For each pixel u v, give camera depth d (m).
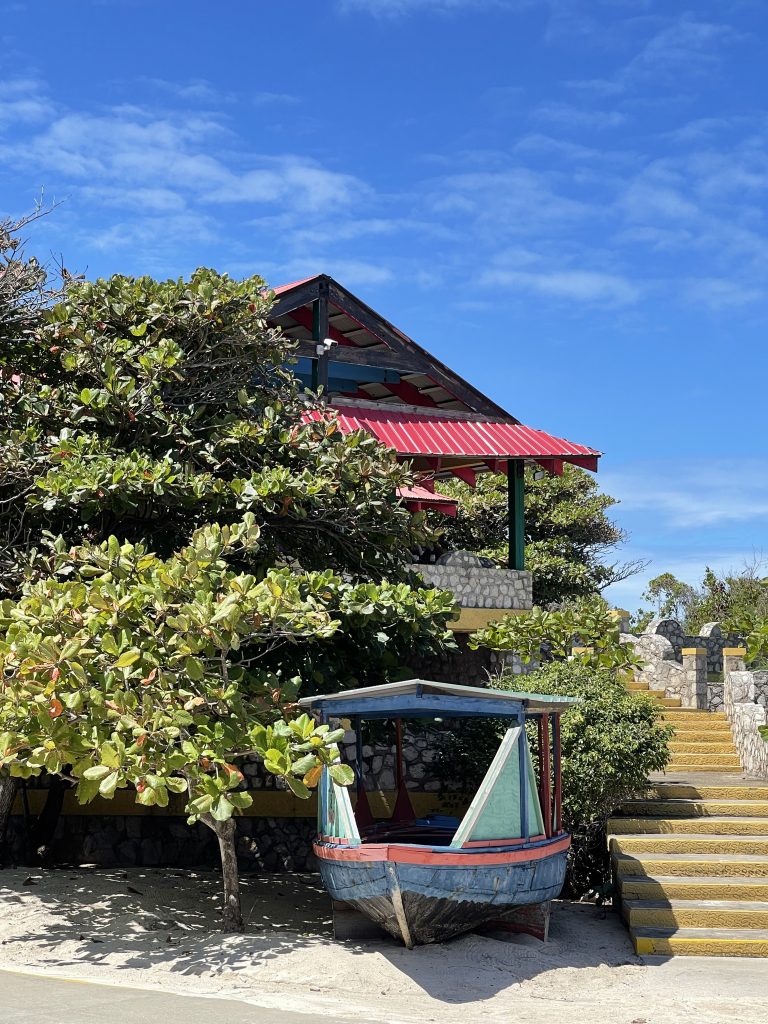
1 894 15.88
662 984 12.45
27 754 12.63
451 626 21.67
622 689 18.06
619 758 16.59
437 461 25.02
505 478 38.44
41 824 19.64
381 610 15.20
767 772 19.59
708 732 22.19
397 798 17.73
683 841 16.36
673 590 46.56
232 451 17.55
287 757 11.13
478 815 12.83
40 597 12.51
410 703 13.20
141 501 16.17
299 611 12.86
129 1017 9.52
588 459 24.12
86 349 17.12
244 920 15.27
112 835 20.31
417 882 12.30
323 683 15.69
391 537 17.97
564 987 12.24
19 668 11.81
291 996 11.18
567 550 38.31
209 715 12.70
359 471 17.45
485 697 13.34
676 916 14.49
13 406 17.41
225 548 13.34
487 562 23.80
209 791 11.45
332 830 13.72
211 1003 10.46
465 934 13.88
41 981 11.34
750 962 13.55
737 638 31.55
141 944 13.45
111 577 12.53
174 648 12.41
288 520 17.45
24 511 16.22
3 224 17.03
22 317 17.25
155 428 17.36
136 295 17.88
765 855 16.19
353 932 13.91
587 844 17.44
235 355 18.44
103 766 11.29
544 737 14.76
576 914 16.03
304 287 24.42
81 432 17.02
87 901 15.62
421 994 11.56
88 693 11.88
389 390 28.64
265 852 20.30
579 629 18.78
